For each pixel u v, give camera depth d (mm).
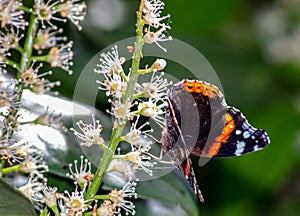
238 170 649
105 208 443
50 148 484
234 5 667
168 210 513
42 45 444
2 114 447
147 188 509
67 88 569
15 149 448
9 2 439
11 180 460
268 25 752
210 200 648
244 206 658
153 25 443
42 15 442
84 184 446
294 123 666
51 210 456
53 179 486
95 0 616
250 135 469
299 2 813
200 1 651
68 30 576
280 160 660
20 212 436
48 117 452
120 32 614
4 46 443
